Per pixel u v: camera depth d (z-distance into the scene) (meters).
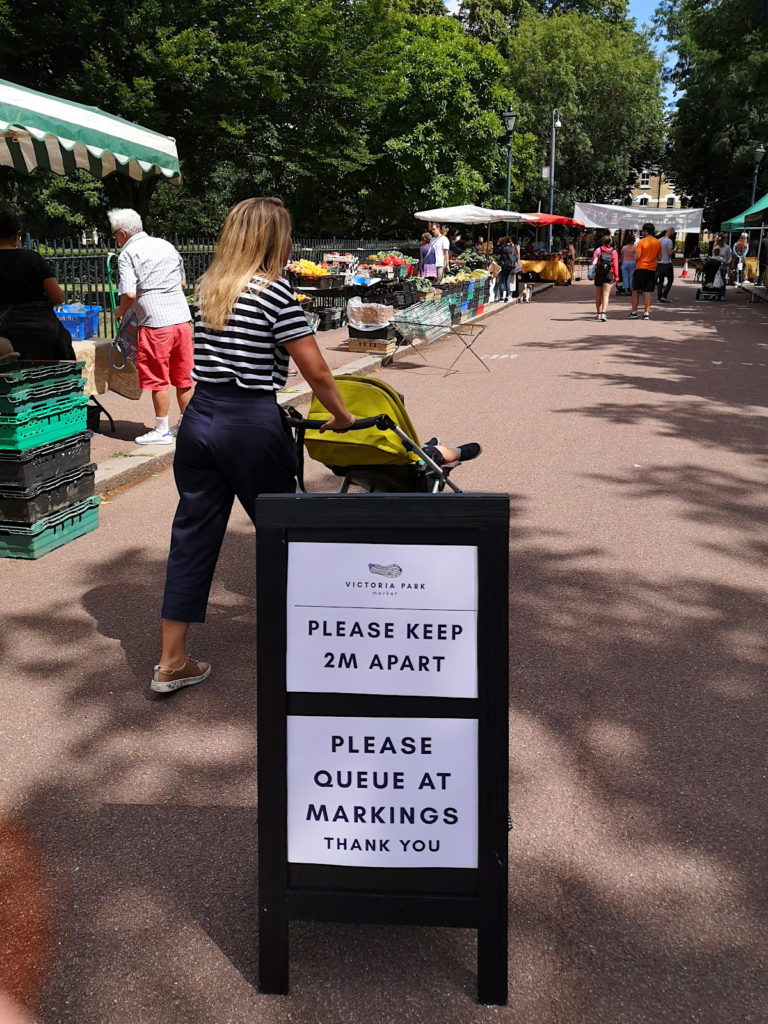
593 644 4.33
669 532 5.93
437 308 13.88
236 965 2.47
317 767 2.31
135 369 9.08
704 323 20.28
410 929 2.60
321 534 2.24
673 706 3.78
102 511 6.41
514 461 7.77
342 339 15.96
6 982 2.40
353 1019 2.29
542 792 3.21
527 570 5.27
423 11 45.69
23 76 23.23
